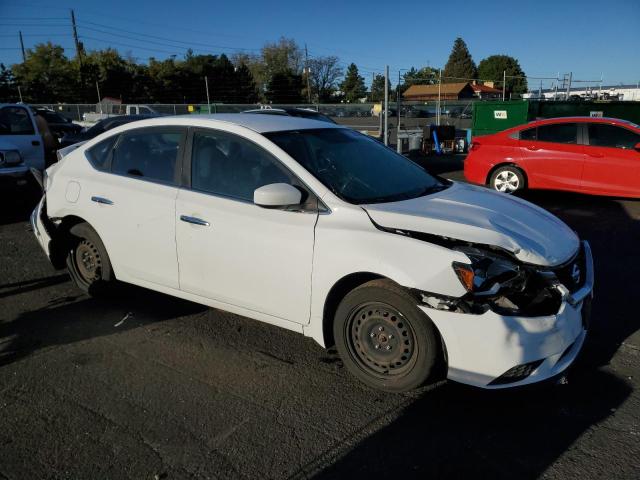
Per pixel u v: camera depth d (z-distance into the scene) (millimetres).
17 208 9000
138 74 65375
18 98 59375
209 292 3807
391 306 3057
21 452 2723
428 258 2928
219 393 3260
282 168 3508
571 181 9047
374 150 4234
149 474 2559
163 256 3980
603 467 2584
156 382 3389
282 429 2900
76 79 59969
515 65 98688
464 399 3178
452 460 2652
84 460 2658
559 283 3010
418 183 3977
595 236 6973
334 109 23344
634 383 3334
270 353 3773
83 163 4555
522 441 2791
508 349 2830
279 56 77375
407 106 24906
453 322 2869
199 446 2762
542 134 9344
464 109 25375
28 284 5188
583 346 3830
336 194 3340
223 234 3609
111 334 4082
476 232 3064
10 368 3580
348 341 3297
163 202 3926
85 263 4723
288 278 3381
